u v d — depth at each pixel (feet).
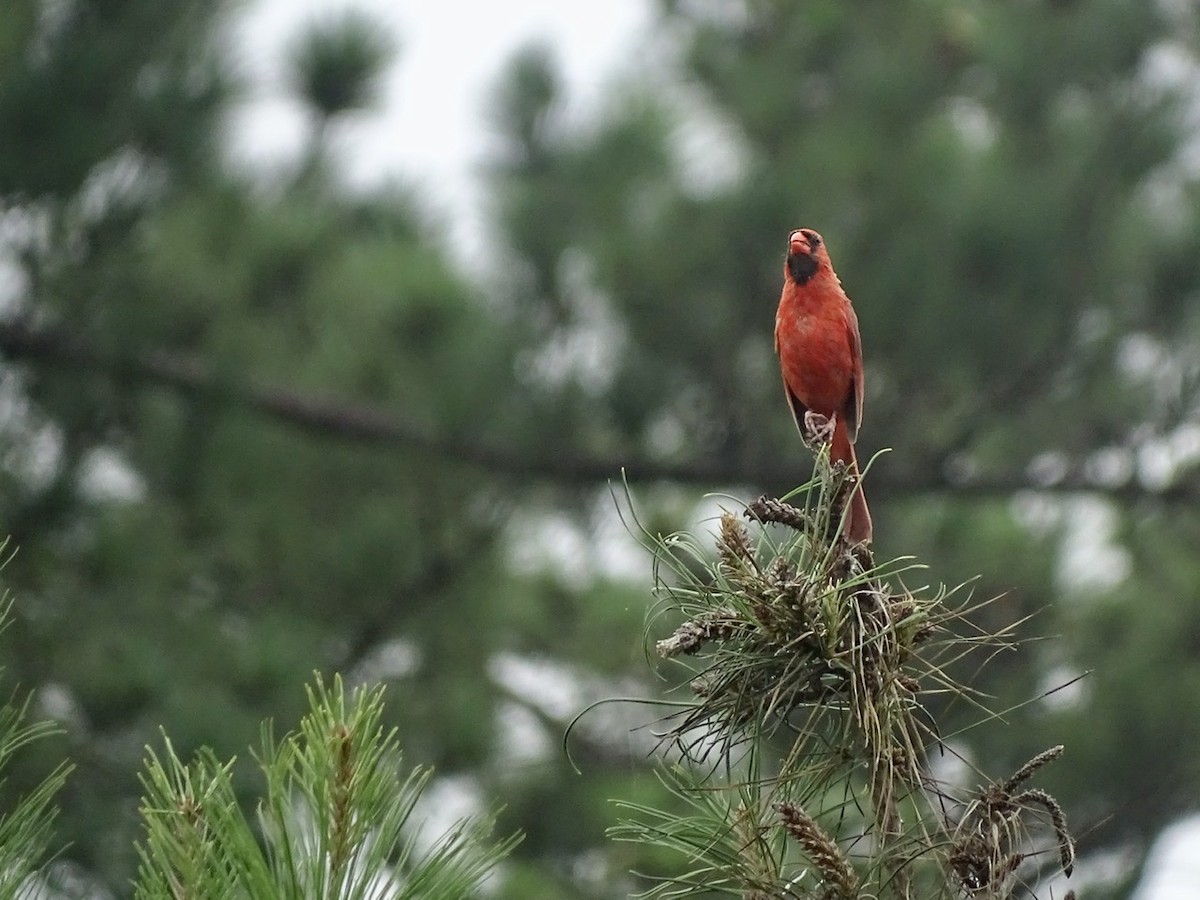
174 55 37.47
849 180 47.26
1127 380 48.34
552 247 46.16
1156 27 46.75
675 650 12.76
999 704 45.34
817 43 50.80
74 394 38.50
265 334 42.78
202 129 37.09
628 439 45.19
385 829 10.36
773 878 12.55
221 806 10.43
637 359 46.09
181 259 40.37
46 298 37.81
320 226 42.91
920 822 12.34
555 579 49.03
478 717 40.86
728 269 45.98
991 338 45.70
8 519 34.19
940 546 47.65
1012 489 48.65
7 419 37.09
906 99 48.49
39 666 32.68
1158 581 49.37
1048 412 48.47
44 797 11.37
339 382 43.29
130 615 35.60
